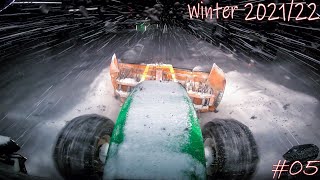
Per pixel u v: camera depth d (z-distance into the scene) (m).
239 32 8.07
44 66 6.64
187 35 9.54
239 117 4.66
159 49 8.15
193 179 1.81
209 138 2.89
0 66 6.41
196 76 4.71
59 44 7.73
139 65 4.84
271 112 4.86
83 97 5.18
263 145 3.92
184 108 2.51
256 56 7.51
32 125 4.21
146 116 2.33
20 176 2.23
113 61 4.64
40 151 3.59
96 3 8.91
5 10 7.12
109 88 5.53
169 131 2.15
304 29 7.44
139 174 1.79
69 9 8.29
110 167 1.86
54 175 3.10
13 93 5.25
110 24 8.48
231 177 2.52
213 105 4.35
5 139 2.42
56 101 5.02
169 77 4.52
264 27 7.73
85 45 8.04
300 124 4.52
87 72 6.38
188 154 1.95
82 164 2.48
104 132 2.74
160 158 1.90
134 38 9.10
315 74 6.66
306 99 5.42
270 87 5.93
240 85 5.99
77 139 2.58
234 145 2.60
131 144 2.00
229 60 7.47
